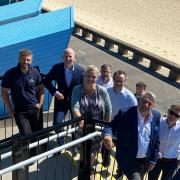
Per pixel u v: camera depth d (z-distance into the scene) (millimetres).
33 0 9992
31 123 6504
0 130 7906
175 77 12758
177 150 5957
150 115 5039
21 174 4742
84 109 5809
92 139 5055
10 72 6113
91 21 22688
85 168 5316
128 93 6672
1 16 9273
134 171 5172
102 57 14539
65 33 8461
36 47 8273
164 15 25156
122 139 5047
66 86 6680
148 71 13508
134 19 23859
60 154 6609
